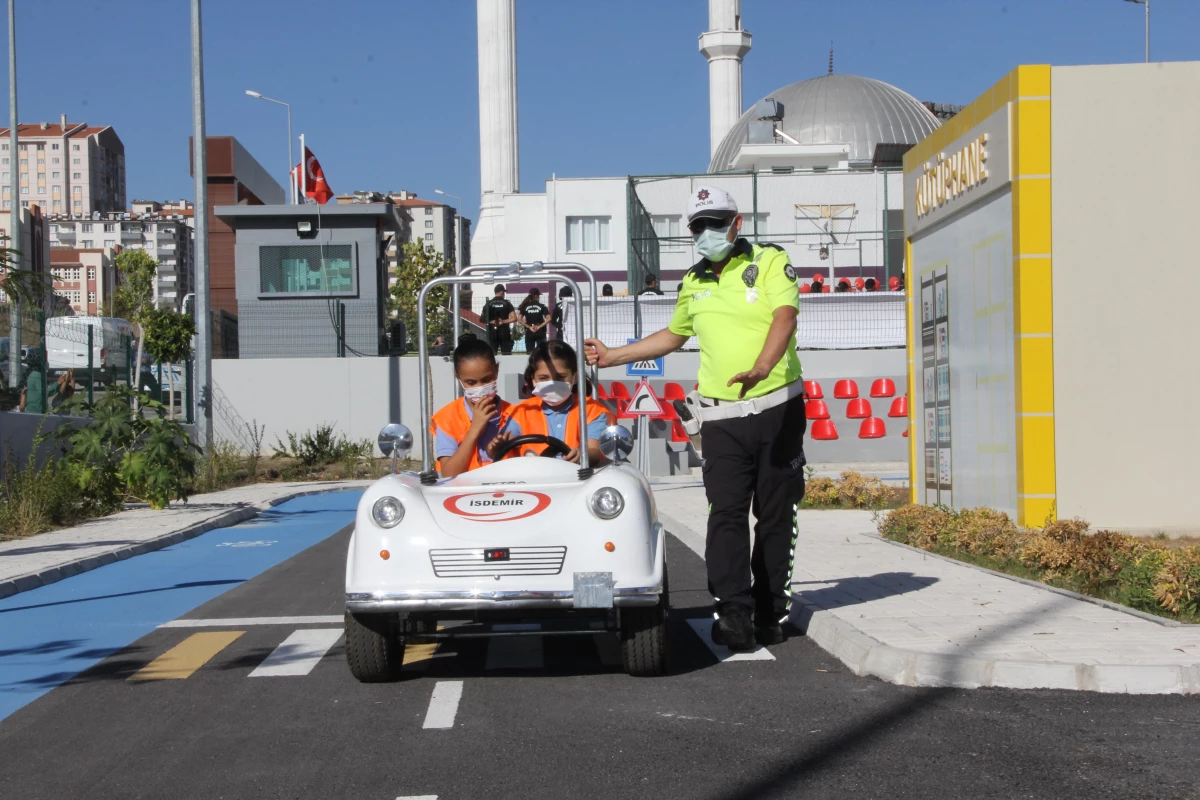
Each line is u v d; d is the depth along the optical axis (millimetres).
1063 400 12203
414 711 5840
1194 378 12266
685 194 46406
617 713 5711
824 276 45219
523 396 7375
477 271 7020
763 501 7246
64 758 5137
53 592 10477
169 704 6105
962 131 13695
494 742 5230
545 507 6172
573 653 7238
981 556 10539
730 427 7031
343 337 30875
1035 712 5477
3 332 18984
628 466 6695
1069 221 12258
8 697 6348
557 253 53844
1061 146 12258
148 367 28656
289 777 4773
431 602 5988
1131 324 12273
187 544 14539
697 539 13648
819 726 5367
